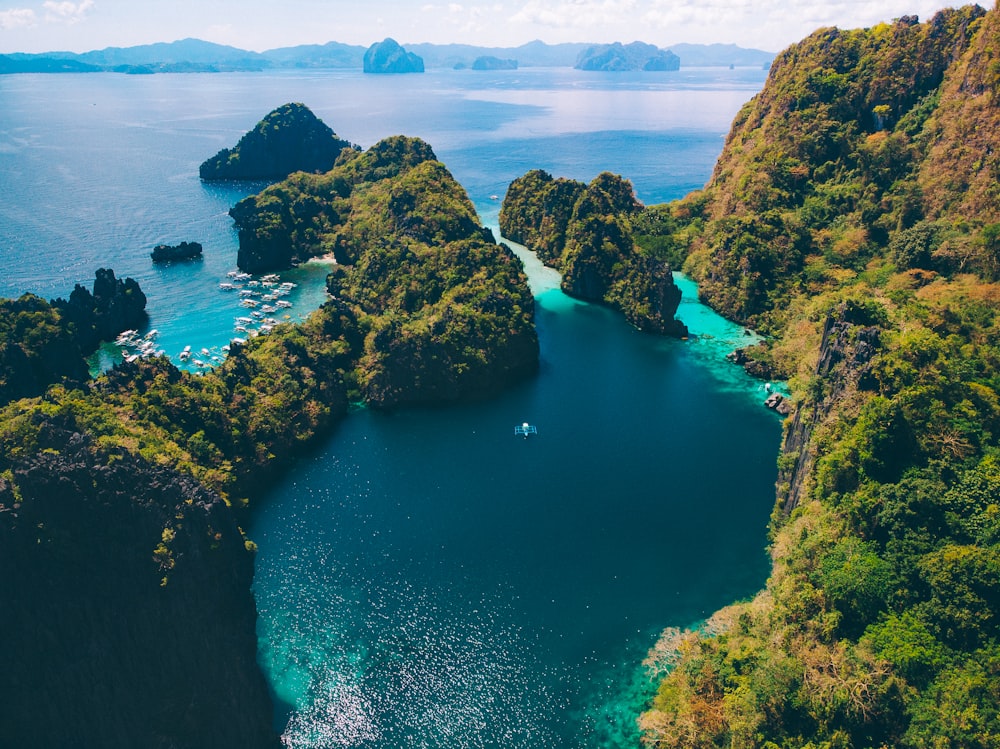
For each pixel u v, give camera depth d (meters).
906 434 105.06
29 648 75.94
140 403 133.38
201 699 82.56
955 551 87.75
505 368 182.12
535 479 142.50
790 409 164.38
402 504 134.62
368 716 94.38
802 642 90.81
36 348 162.25
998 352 129.25
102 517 79.62
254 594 113.38
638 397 175.25
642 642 105.69
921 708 77.31
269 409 149.38
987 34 199.62
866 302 134.25
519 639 106.00
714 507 134.50
